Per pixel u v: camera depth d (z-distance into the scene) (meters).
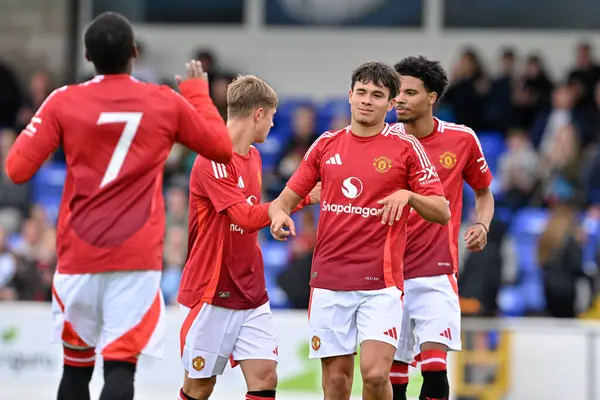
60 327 18.78
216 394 35.44
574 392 34.06
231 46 60.69
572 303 40.75
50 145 18.30
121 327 18.33
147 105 18.36
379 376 20.56
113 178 18.20
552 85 52.59
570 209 41.94
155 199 18.58
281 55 60.44
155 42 60.84
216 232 21.72
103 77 18.50
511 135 49.88
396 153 20.89
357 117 20.86
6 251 42.47
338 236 21.06
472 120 52.03
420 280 23.19
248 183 21.94
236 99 21.86
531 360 34.34
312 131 48.81
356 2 59.88
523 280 45.88
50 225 43.53
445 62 59.25
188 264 22.20
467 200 46.16
